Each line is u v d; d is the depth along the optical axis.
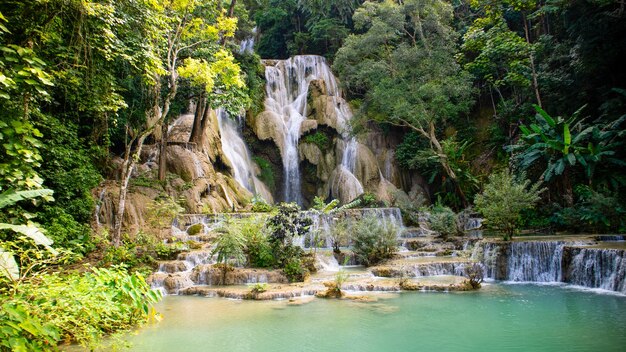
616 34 18.59
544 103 21.91
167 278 11.35
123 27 10.35
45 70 8.83
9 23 7.41
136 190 16.50
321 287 10.87
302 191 25.38
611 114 18.30
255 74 25.53
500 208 13.77
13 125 6.13
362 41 23.94
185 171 18.67
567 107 20.80
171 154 19.03
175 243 13.90
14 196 5.93
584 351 6.30
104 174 17.16
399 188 25.30
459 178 22.50
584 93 19.80
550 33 23.69
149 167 18.69
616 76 19.44
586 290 10.58
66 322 5.54
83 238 12.83
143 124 18.56
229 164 22.14
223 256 12.37
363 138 26.08
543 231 16.58
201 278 12.01
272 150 25.20
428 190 25.55
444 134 25.41
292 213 13.18
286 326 7.83
